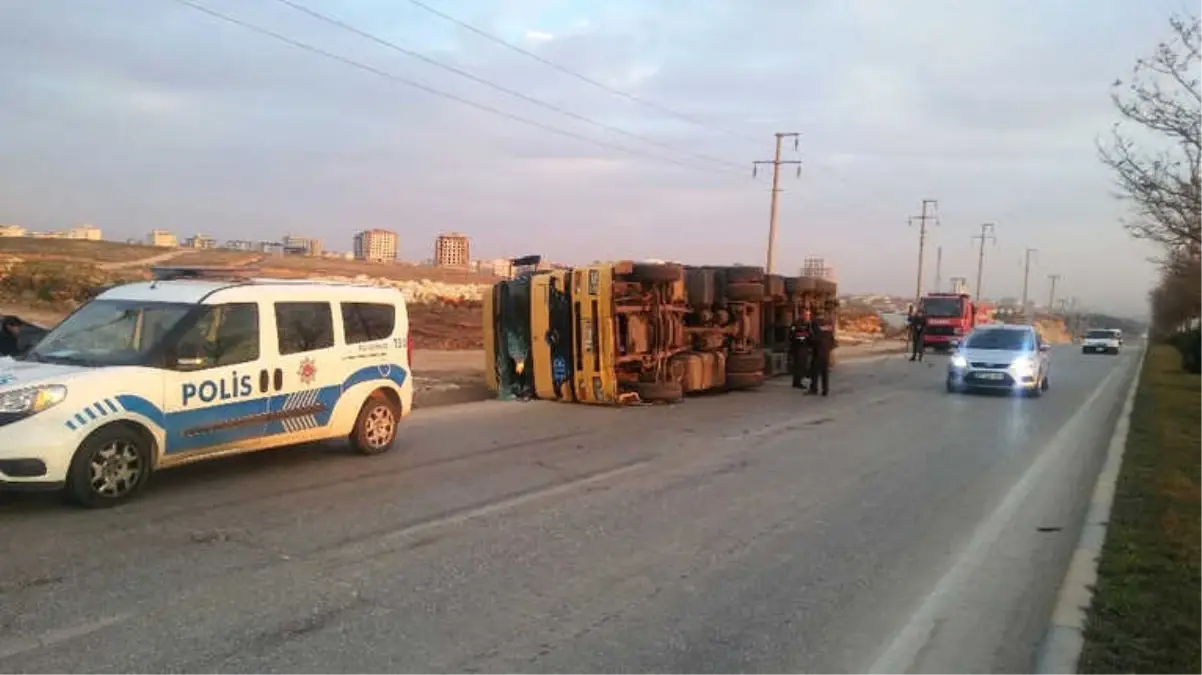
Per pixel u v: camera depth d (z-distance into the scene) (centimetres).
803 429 1386
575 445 1180
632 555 659
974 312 4894
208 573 588
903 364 3350
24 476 704
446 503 812
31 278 3222
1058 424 1512
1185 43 1069
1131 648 474
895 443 1254
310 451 1065
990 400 1934
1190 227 1152
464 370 2186
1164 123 1070
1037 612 552
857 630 517
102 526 696
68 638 470
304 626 498
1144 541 689
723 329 2003
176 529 695
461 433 1268
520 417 1479
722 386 1992
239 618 507
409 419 1412
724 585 594
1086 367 3609
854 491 913
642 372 1725
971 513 822
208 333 845
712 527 750
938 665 468
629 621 522
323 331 977
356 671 440
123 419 762
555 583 589
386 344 1062
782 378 2483
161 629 487
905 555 678
